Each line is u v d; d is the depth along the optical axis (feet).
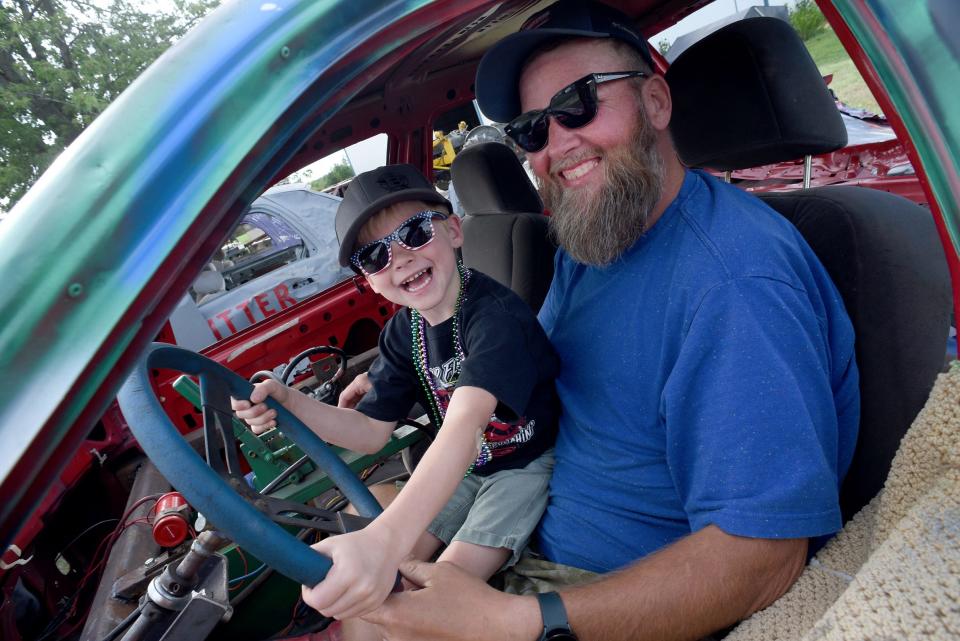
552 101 3.94
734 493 3.00
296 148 1.97
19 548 6.16
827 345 3.41
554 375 4.33
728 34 4.37
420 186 4.31
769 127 4.31
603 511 3.89
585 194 3.97
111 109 1.65
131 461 8.63
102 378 1.56
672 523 3.65
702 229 3.59
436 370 4.41
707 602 2.93
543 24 4.10
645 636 2.99
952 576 2.03
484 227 7.14
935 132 2.22
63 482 7.28
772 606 2.99
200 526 4.85
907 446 2.77
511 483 4.31
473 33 5.32
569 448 4.27
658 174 3.86
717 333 3.20
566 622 3.02
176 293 1.71
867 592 2.23
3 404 1.44
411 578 3.34
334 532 3.26
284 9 1.82
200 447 9.24
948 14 2.10
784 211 4.34
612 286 4.00
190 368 3.48
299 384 10.44
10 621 5.80
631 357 3.77
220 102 1.69
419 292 4.06
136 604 4.77
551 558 4.10
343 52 1.90
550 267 6.66
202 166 1.66
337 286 11.28
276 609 5.40
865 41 2.31
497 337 3.90
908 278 3.53
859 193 4.02
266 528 2.46
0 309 1.45
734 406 3.05
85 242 1.52
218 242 1.80
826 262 3.90
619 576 3.14
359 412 4.66
